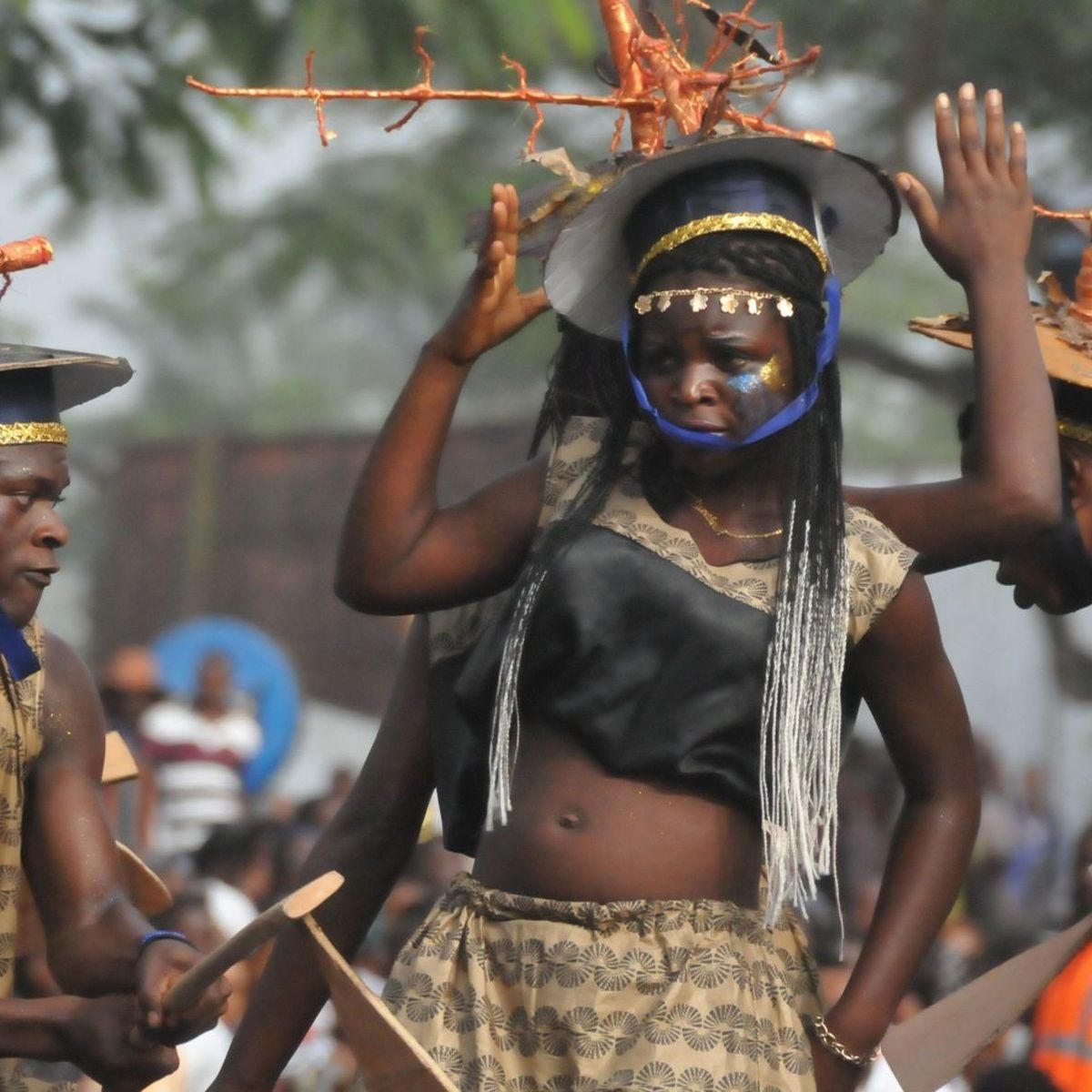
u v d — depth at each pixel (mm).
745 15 13750
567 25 38219
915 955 13242
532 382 86812
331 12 36312
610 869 12477
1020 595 15445
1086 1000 16203
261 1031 14047
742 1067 12188
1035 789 53625
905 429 113000
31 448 13359
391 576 12977
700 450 12617
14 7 36625
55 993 16766
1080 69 63438
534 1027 12336
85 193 37969
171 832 41094
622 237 13086
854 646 13016
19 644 13367
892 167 65000
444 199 68625
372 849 14281
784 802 12375
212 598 84062
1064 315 15008
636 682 12531
